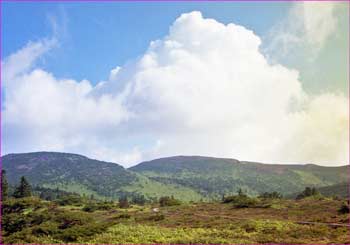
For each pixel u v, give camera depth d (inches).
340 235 1473.9
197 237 1610.5
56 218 2046.0
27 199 3051.2
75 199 3993.6
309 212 2202.3
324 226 1705.2
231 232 1708.9
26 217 2114.9
